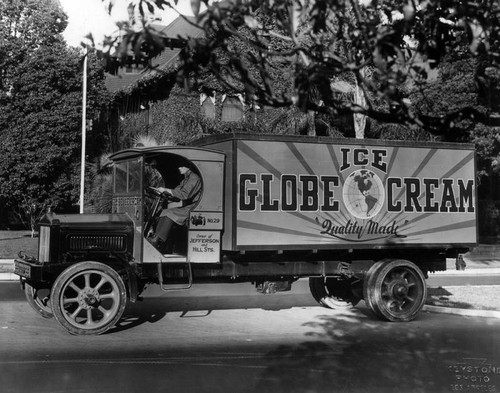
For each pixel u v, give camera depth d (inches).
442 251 470.0
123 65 120.6
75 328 360.2
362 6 118.6
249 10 114.3
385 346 339.3
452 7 118.6
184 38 119.6
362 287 458.3
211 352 319.0
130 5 124.6
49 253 370.0
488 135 984.9
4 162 1144.8
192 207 391.2
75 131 1182.3
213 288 633.0
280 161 409.1
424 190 449.4
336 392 239.8
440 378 264.1
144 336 364.8
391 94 117.0
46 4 1238.9
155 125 1194.0
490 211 1353.3
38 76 1155.9
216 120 1134.4
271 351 323.0
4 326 392.2
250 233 399.5
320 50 118.5
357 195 429.4
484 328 403.5
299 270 427.8
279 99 119.3
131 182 396.5
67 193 1181.7
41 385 245.9
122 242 382.6
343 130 1053.8
